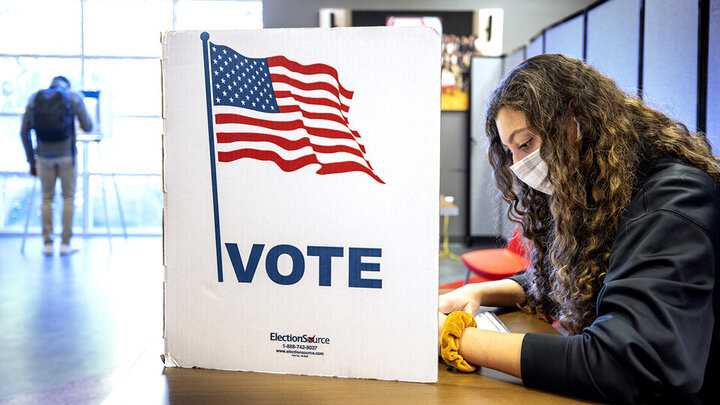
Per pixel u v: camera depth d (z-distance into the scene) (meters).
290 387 0.71
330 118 0.71
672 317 0.69
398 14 6.71
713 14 2.70
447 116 6.79
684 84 2.94
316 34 0.70
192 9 7.30
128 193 7.59
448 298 1.11
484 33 6.71
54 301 3.99
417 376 0.72
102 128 6.52
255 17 7.41
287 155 0.72
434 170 0.69
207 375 0.75
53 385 2.45
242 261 0.74
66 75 7.16
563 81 0.90
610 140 0.88
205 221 0.74
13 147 7.15
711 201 0.79
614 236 0.88
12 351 2.92
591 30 4.18
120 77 7.26
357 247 0.71
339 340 0.73
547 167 0.90
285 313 0.74
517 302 1.19
